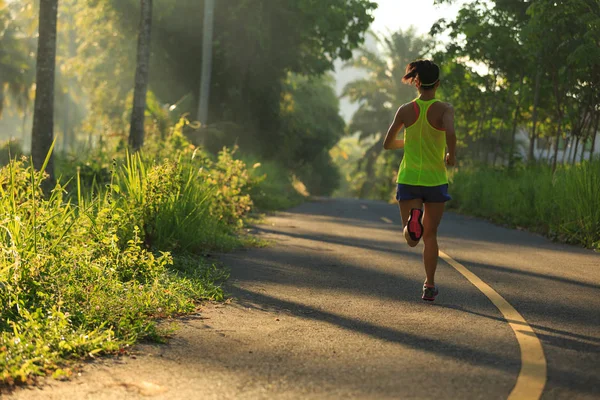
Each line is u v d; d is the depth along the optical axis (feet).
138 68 55.42
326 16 98.43
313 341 14.83
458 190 74.13
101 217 22.29
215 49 101.14
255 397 11.10
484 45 66.59
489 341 14.67
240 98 105.70
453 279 23.27
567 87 55.47
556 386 11.57
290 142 124.67
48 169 41.45
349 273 24.84
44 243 18.47
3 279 16.57
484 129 86.17
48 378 12.12
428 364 12.92
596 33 46.98
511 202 51.37
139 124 55.62
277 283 22.61
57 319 14.88
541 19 50.78
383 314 17.63
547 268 26.20
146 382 11.91
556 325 16.26
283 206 74.02
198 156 42.96
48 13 41.27
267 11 98.53
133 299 17.47
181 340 14.94
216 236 31.96
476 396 11.03
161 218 27.66
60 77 144.77
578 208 36.47
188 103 93.56
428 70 18.51
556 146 56.24
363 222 51.26
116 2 99.40
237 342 14.76
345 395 11.14
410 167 18.76
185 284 20.61
